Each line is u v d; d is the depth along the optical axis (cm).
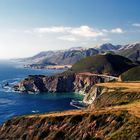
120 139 7362
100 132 8075
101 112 8800
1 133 10044
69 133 8631
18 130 9738
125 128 7669
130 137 7275
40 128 9306
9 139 9681
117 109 8988
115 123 8056
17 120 10088
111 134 7762
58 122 9138
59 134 8756
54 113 10088
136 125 7631
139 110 8656
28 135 9362
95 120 8475
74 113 9406
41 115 10006
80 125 8650
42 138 8975
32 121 9694
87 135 8194
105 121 8338
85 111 9562
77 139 8288
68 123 8906
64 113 9738
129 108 9081
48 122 9306
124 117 8181
